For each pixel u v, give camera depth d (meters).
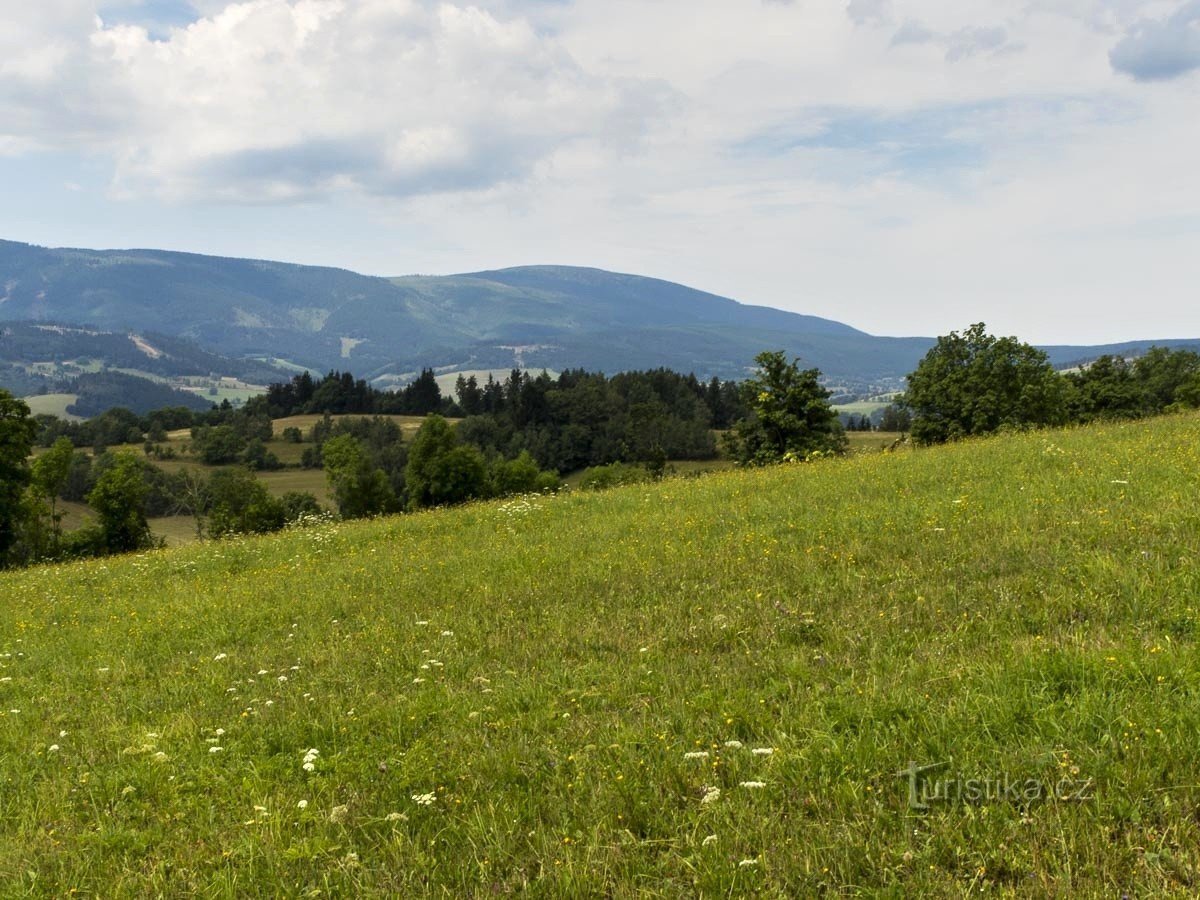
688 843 5.17
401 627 11.77
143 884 5.54
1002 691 6.33
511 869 5.20
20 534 50.28
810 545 12.47
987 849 4.68
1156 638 6.92
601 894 4.82
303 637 12.09
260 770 7.32
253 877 5.46
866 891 4.45
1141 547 9.52
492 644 10.23
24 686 11.35
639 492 22.75
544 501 23.62
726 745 6.32
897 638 8.20
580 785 6.14
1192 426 20.06
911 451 24.36
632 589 11.84
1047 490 13.52
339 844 5.75
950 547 10.95
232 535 28.92
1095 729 5.62
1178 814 4.68
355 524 25.16
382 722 8.10
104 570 22.02
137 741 8.29
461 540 18.92
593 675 8.54
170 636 13.24
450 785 6.50
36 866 5.98
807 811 5.38
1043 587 8.82
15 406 48.06
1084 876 4.36
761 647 8.66
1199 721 5.38
